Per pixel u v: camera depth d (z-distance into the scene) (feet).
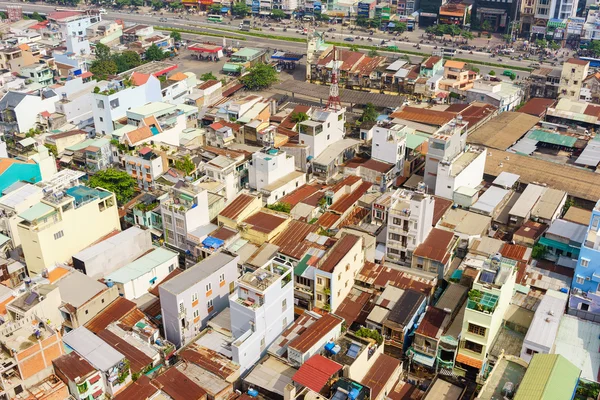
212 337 271.90
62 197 337.72
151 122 477.77
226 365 252.42
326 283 292.20
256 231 344.69
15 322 254.68
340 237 329.93
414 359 273.54
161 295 276.82
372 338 258.16
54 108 553.23
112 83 558.97
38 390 236.84
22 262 350.02
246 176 424.46
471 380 265.34
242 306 256.32
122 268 316.81
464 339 269.03
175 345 283.59
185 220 340.39
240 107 541.75
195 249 339.57
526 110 592.60
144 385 239.91
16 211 355.77
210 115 557.33
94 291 291.79
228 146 485.97
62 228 333.21
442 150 405.59
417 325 286.05
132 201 407.44
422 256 331.77
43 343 240.73
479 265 315.78
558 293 301.02
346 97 627.05
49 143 485.56
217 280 293.02
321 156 462.60
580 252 304.09
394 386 255.70
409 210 331.57
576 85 646.33
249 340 253.24
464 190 400.06
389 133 447.42
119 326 279.90
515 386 232.94
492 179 453.99
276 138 488.02
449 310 288.51
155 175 426.92
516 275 320.09
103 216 358.43
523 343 262.47
